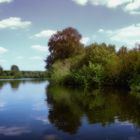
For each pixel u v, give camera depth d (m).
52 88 45.09
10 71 144.75
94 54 50.19
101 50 50.22
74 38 66.69
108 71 45.22
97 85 45.88
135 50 42.50
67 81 52.22
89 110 20.31
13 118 18.14
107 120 16.56
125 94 31.25
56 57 65.88
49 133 13.78
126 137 12.95
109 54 49.94
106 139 12.66
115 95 30.25
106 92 34.53
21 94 36.25
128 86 41.56
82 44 67.00
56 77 53.94
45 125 15.66
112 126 15.05
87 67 47.53
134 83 37.31
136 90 35.00
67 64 55.59
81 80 47.09
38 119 17.56
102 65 48.53
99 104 23.28
